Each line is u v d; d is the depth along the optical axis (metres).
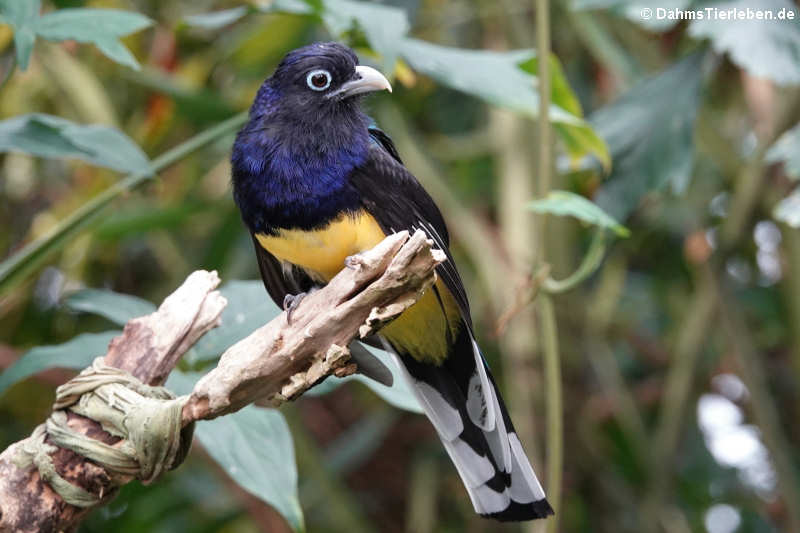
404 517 13.38
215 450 6.59
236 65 12.62
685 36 12.09
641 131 9.52
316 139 7.33
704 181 12.73
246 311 7.61
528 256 11.27
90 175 11.59
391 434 13.32
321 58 7.58
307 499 11.97
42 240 8.07
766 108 10.98
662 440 11.97
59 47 11.16
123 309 7.64
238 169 7.52
